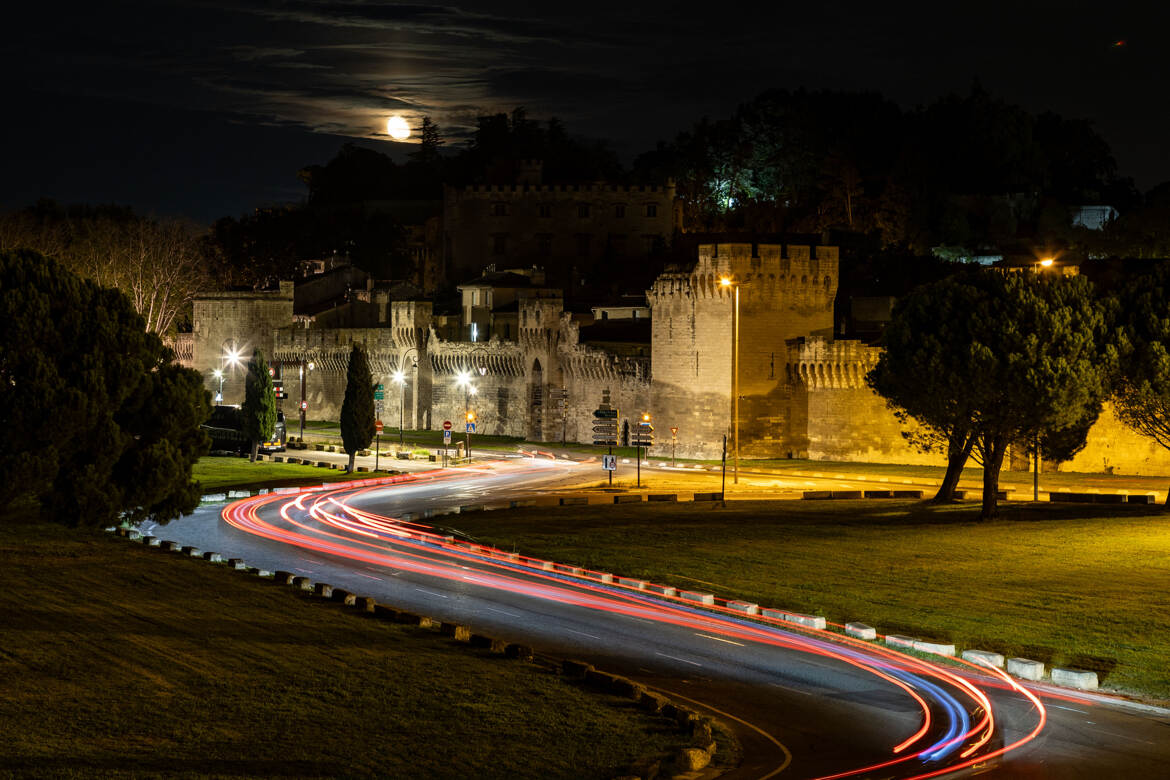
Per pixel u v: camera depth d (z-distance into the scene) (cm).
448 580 7106
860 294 18488
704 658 5300
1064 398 8588
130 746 3884
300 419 18238
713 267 13800
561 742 4053
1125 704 4628
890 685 4888
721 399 13875
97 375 7588
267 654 5022
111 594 6119
